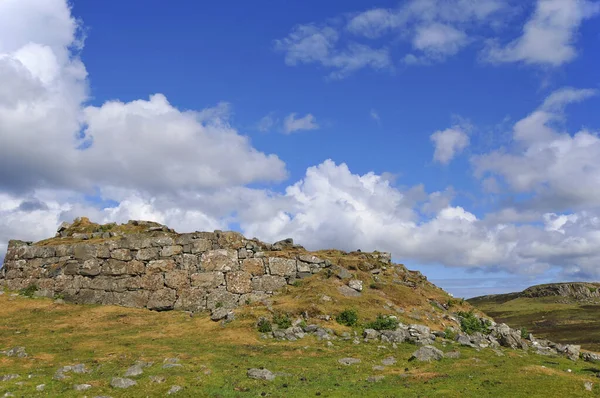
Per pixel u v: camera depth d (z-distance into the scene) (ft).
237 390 66.59
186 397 63.21
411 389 66.64
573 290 515.09
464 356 89.25
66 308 136.46
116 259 146.51
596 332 264.31
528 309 450.30
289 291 137.28
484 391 64.34
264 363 82.28
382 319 112.57
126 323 122.21
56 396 62.85
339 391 66.23
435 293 153.28
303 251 160.15
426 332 108.37
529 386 65.82
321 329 107.65
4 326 116.88
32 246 159.74
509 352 98.48
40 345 97.19
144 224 178.09
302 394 65.05
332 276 141.90
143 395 63.72
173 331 113.50
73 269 147.84
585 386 65.67
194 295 139.85
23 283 154.20
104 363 80.33
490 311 479.00
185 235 148.46
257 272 143.84
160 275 142.61
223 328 112.16
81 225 181.68
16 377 71.31
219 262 143.43
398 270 163.43
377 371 77.92
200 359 83.46
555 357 98.22
